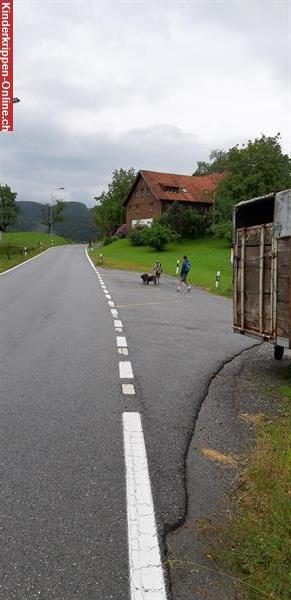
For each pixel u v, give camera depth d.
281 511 3.38
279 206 6.83
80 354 8.42
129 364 7.84
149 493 3.75
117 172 98.50
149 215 75.94
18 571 2.84
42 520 3.35
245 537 3.15
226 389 6.68
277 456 4.27
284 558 2.88
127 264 42.91
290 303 6.59
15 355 8.17
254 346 9.85
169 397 6.18
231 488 3.86
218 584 2.76
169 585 2.75
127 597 2.66
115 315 13.57
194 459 4.38
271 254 7.02
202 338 10.53
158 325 12.09
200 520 3.39
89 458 4.32
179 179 78.00
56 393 6.16
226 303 18.09
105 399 5.99
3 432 4.85
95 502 3.60
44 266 38.91
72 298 17.50
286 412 5.73
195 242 66.00
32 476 3.96
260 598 2.62
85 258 52.31
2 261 40.75
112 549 3.06
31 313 13.30
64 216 127.19
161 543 3.13
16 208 120.75
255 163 62.75
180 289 23.75
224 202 63.31
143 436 4.86
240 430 5.12
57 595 2.66
